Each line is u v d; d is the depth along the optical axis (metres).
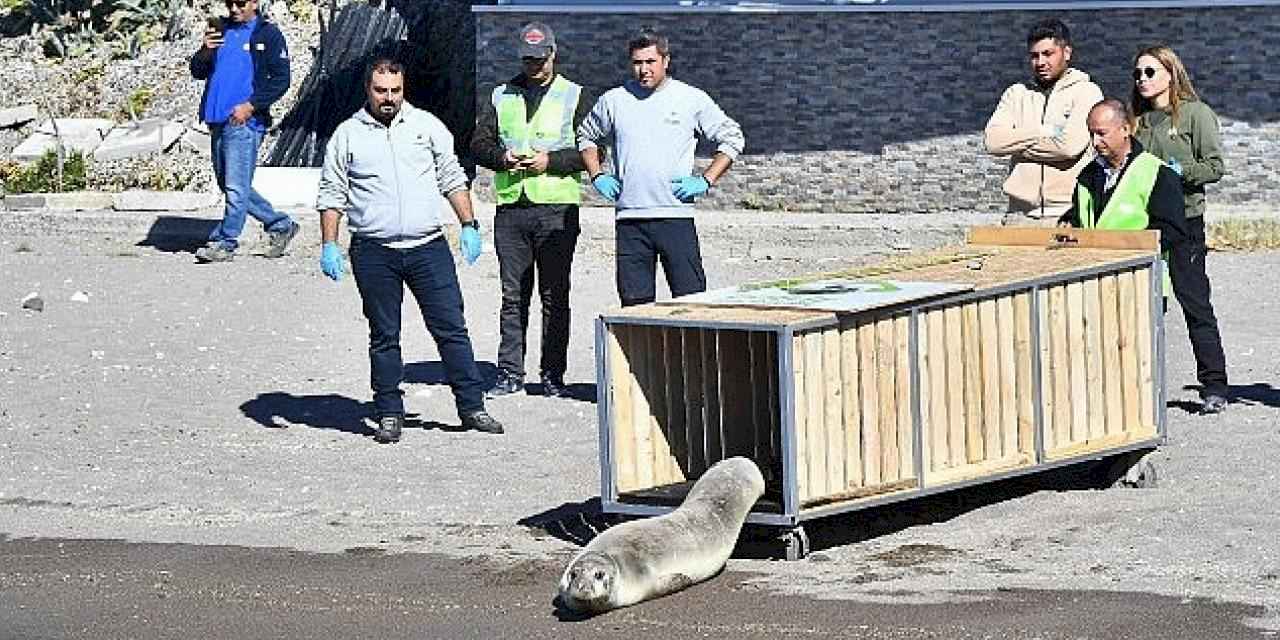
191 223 35.75
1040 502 17.50
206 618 14.64
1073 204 19.81
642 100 21.78
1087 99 20.23
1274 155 35.25
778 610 14.31
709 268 33.19
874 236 34.12
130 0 46.19
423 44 43.50
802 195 36.94
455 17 43.81
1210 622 13.66
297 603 14.95
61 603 15.13
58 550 16.77
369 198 20.67
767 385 17.16
